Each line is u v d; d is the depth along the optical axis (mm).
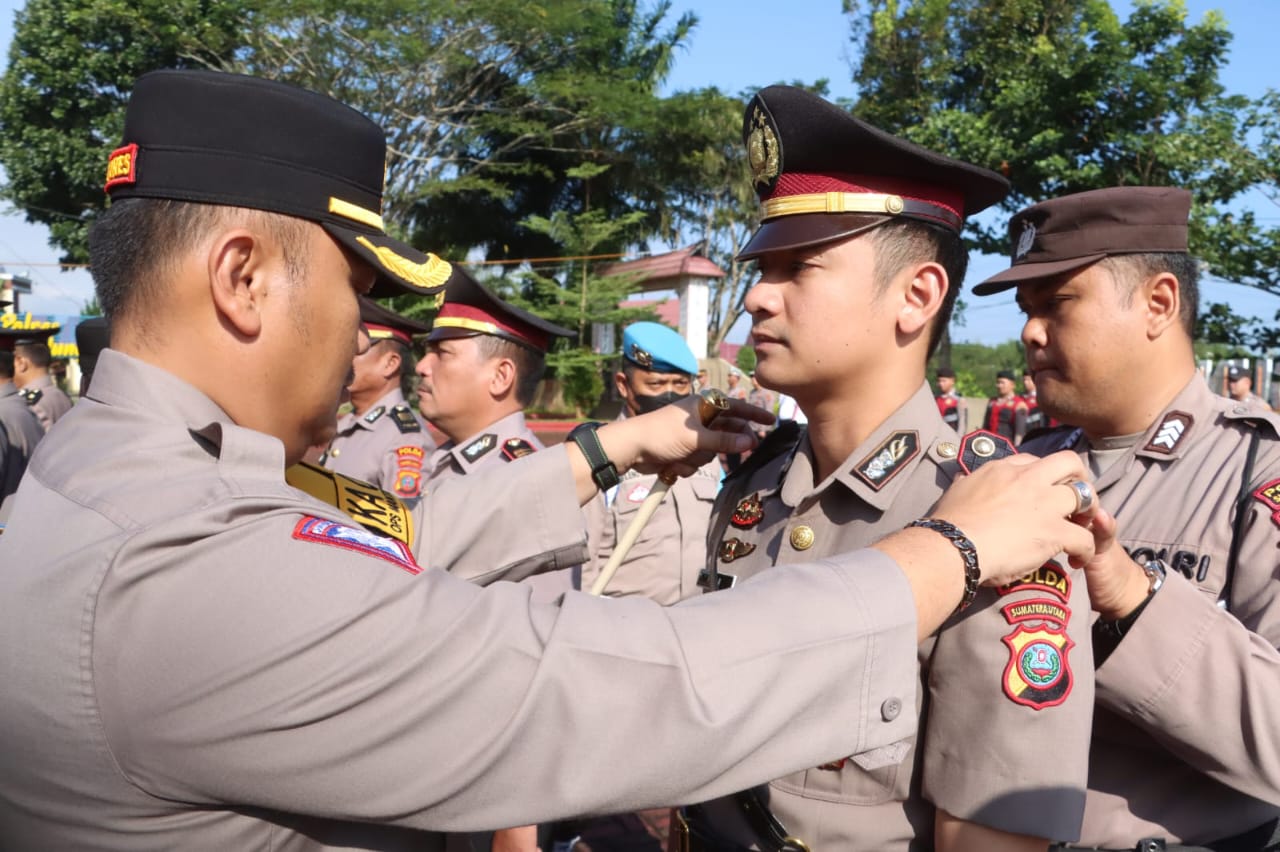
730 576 1729
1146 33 13531
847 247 1490
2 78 22672
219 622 960
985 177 1503
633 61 25625
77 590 979
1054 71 13898
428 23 20875
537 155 24703
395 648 976
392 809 994
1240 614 1824
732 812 1580
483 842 2732
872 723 1077
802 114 1460
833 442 1627
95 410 1146
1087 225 2025
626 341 4293
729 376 15742
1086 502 1270
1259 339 13242
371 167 1260
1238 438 1958
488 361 3631
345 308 1246
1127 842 1721
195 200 1132
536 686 990
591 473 1816
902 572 1115
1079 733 1290
